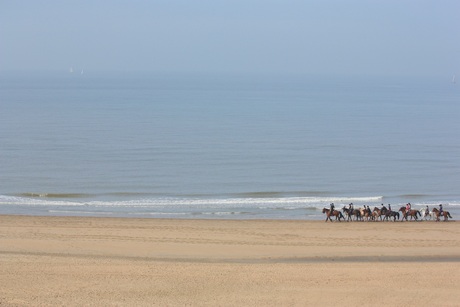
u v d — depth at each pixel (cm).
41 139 8212
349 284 2502
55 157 6756
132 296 2312
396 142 8550
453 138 9056
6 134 8669
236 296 2339
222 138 8750
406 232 3644
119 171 5991
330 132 9731
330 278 2578
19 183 5303
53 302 2216
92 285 2436
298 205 4581
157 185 5359
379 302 2298
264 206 4519
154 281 2509
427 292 2412
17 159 6562
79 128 9638
